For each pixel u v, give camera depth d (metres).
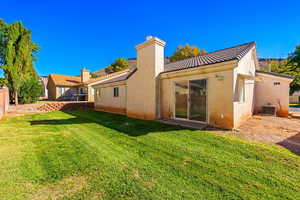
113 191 2.54
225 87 6.32
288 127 6.80
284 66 22.78
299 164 3.37
